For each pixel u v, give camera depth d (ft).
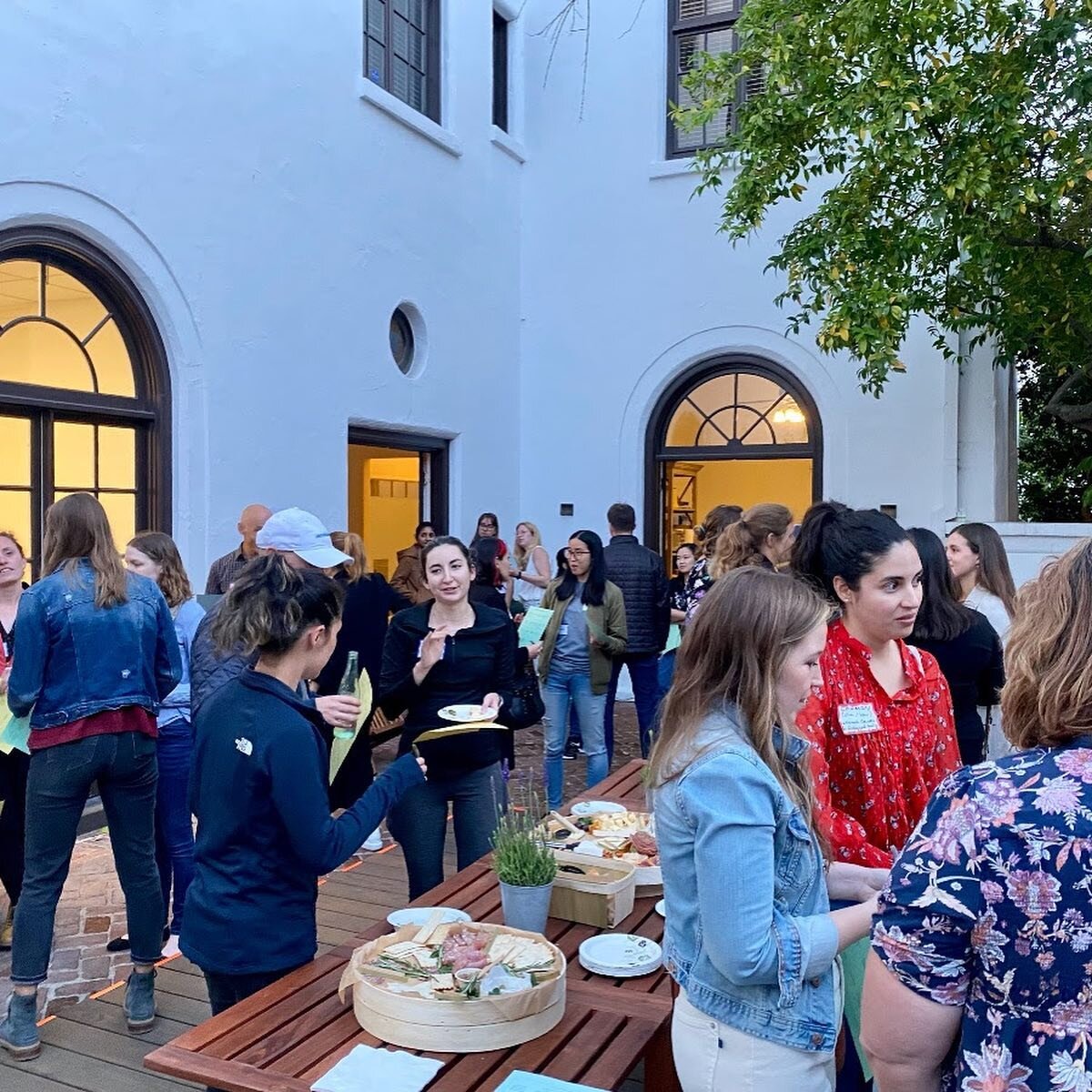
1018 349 21.88
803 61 19.76
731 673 5.21
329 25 23.22
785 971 4.79
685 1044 5.23
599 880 8.29
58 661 9.96
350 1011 6.69
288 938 6.99
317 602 6.89
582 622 17.70
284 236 21.99
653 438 30.71
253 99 21.06
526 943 6.95
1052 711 3.62
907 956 3.63
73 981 11.47
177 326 19.25
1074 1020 3.36
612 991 7.04
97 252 17.94
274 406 21.79
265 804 6.79
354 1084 5.70
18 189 16.17
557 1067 6.00
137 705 10.30
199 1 19.61
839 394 28.12
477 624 10.95
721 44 29.68
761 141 20.92
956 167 18.29
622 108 30.53
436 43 27.91
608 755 19.47
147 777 10.44
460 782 10.87
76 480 17.98
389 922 8.15
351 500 32.58
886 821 6.93
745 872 4.81
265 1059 6.07
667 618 19.85
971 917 3.50
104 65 17.63
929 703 7.23
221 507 20.38
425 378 27.09
